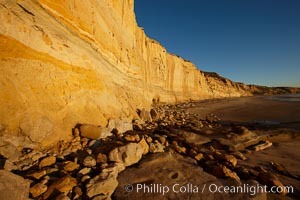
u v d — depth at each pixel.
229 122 13.17
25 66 4.07
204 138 7.39
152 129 8.58
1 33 3.63
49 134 4.20
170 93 34.31
